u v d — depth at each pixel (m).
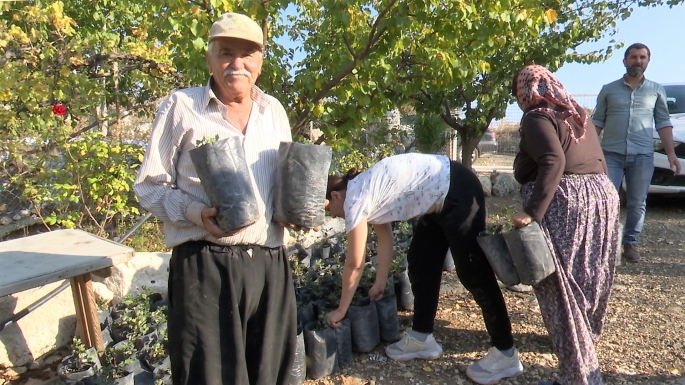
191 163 1.93
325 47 4.36
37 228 5.89
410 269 3.19
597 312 2.73
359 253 2.70
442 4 4.13
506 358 2.93
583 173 2.54
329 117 4.14
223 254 1.92
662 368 3.04
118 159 4.54
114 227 5.71
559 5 6.20
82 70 5.55
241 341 1.94
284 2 3.47
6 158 5.09
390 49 3.99
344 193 2.71
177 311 1.92
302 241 4.96
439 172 2.68
